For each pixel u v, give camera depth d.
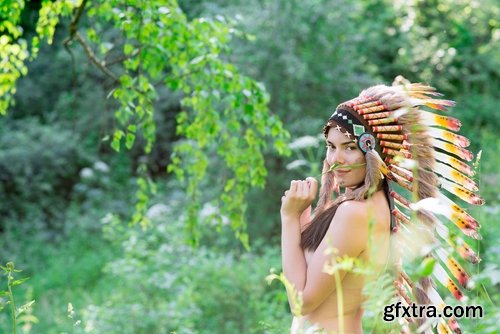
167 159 15.23
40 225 13.20
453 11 16.86
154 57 4.39
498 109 15.56
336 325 2.60
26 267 11.89
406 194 5.17
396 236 2.60
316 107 12.19
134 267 7.82
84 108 14.74
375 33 14.63
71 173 14.59
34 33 15.73
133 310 6.91
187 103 4.84
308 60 12.08
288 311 7.86
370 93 2.69
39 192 13.89
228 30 4.60
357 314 2.66
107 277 10.80
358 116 2.62
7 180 13.73
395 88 2.69
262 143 4.78
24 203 13.66
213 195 10.74
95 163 13.99
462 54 16.36
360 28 14.20
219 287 7.46
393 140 2.64
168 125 15.04
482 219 7.80
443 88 16.05
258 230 11.01
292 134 11.52
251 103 4.57
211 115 4.73
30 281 11.16
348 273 2.56
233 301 7.43
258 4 12.54
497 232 7.15
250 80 4.54
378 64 15.38
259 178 4.83
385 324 2.47
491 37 16.94
